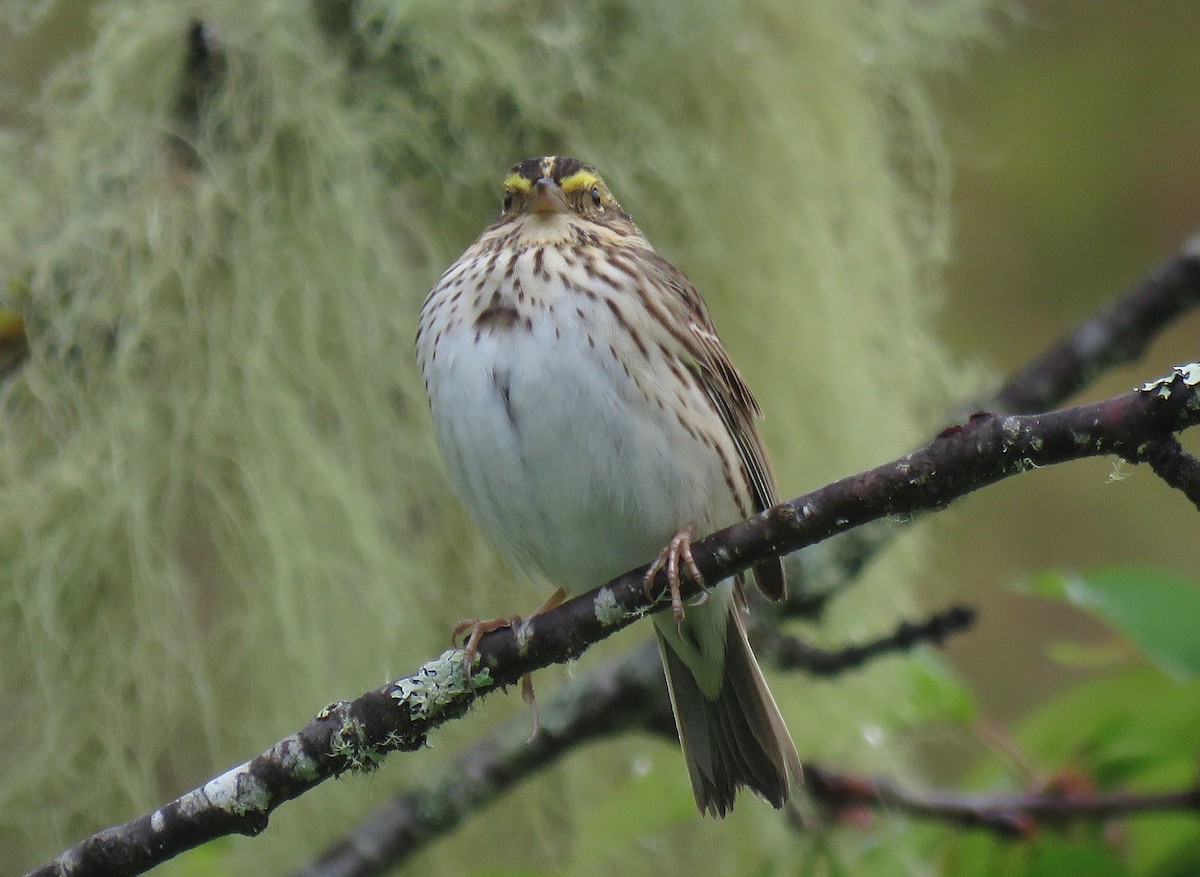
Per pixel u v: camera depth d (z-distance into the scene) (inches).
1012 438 258.4
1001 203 586.9
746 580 397.7
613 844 381.4
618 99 412.5
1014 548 551.8
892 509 270.1
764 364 430.3
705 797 350.6
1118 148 583.8
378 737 288.8
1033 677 529.7
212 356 380.2
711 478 358.9
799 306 432.8
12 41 462.9
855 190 448.5
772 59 435.8
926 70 466.3
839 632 426.9
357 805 377.4
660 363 354.6
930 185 462.0
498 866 402.9
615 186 408.8
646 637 410.6
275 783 287.4
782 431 429.7
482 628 303.0
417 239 405.7
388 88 399.9
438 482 391.5
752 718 353.7
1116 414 251.6
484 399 349.7
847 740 409.4
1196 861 370.6
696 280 423.5
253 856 374.3
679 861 401.7
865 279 448.5
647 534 354.6
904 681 394.3
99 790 374.0
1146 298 428.8
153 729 373.4
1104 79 589.0
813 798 387.5
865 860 386.6
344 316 385.1
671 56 417.1
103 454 375.6
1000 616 540.7
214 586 396.8
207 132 391.2
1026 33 596.1
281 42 388.5
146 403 377.4
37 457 386.9
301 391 390.9
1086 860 355.3
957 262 581.6
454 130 395.9
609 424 347.6
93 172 390.0
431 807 377.1
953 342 570.6
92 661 374.9
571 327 349.4
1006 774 390.0
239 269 384.5
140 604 372.2
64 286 382.0
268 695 377.4
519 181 376.8
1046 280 577.3
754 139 433.1
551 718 385.7
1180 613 351.9
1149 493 553.0
